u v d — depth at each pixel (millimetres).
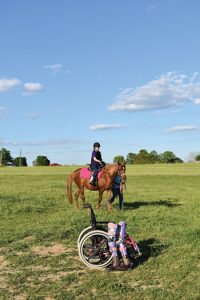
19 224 16000
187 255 11227
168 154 141375
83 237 10297
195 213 18172
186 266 10312
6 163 175625
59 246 12570
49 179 42250
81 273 10000
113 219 16406
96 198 24422
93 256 10367
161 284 9289
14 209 19078
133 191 29156
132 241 10531
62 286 9211
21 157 166250
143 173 56375
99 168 18641
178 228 14555
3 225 15812
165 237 13328
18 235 13812
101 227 10781
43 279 9734
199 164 89250
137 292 8797
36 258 11328
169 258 10984
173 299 8398
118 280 9500
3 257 11500
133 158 139000
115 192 19000
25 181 38812
